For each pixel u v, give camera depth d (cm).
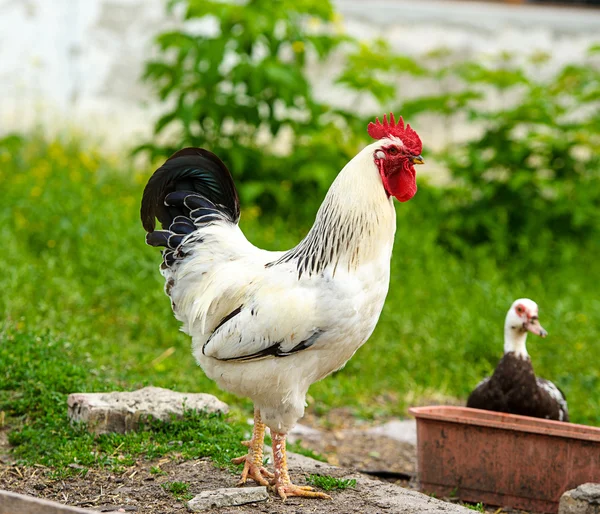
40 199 1012
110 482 482
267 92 1121
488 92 1374
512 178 1100
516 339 595
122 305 825
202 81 1067
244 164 1088
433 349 809
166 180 490
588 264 1103
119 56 1312
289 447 578
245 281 450
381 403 741
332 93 1345
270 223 1075
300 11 1081
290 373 440
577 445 507
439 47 1331
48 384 600
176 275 478
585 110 1378
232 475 487
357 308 434
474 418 560
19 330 688
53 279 816
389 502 456
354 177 443
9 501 374
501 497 527
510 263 1080
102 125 1300
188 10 1045
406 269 987
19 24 1268
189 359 739
